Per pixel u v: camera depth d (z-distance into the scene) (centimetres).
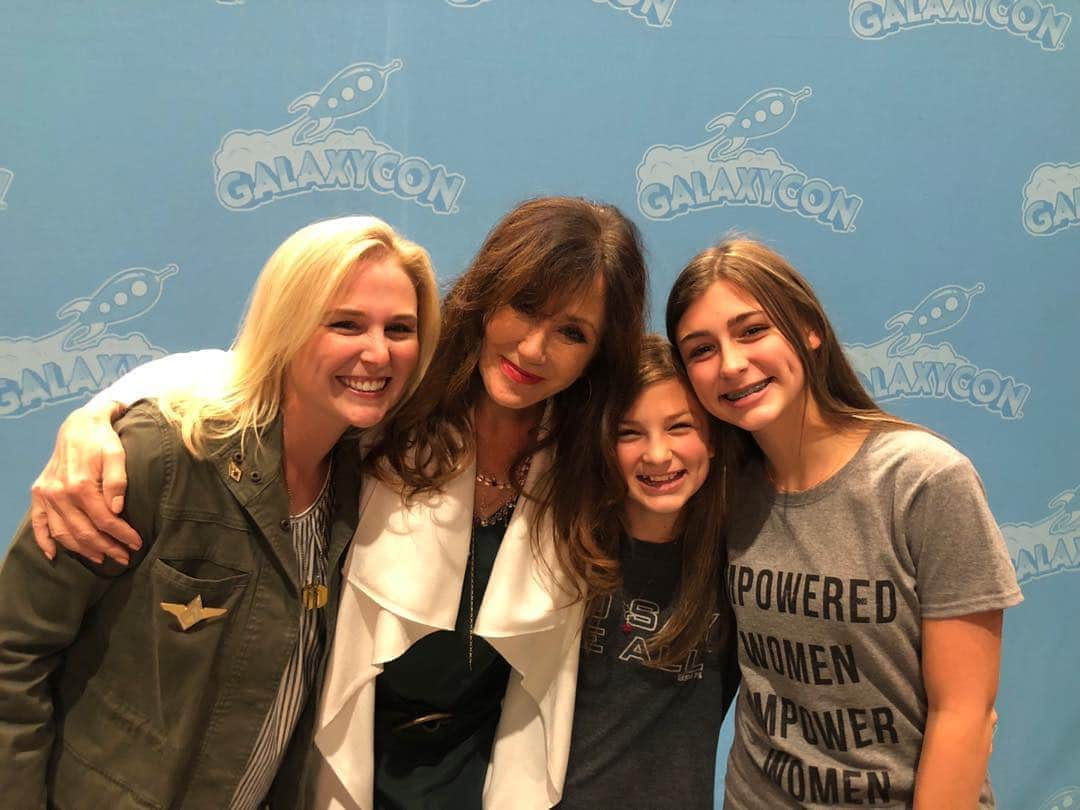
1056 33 193
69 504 102
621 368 129
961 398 200
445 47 177
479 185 180
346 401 112
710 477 135
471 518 133
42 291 174
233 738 115
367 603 130
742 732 138
